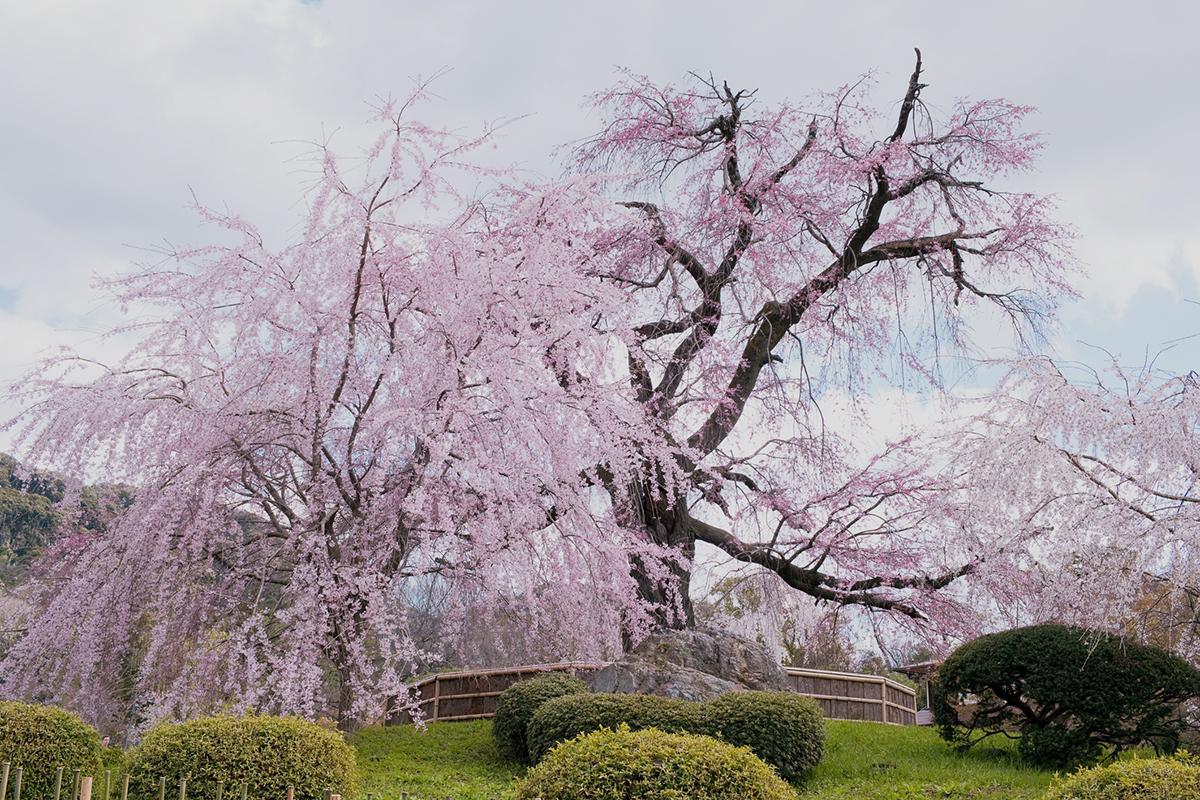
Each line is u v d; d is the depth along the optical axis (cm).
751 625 1454
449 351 853
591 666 1020
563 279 902
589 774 484
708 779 473
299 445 858
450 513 828
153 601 769
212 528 813
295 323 816
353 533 838
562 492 902
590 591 964
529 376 873
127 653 803
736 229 1239
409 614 904
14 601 834
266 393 817
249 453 819
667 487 1039
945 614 1154
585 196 972
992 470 796
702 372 1202
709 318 1237
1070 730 750
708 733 780
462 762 858
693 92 1290
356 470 896
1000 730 827
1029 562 841
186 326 797
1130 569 711
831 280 1228
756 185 1220
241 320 794
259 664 719
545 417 880
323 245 802
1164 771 481
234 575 821
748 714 779
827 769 802
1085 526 723
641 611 1016
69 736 609
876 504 1188
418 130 830
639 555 1056
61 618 744
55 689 754
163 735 574
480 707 1085
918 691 1636
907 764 795
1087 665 741
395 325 861
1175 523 688
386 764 822
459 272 862
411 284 870
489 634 943
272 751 566
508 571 845
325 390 837
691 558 1223
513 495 833
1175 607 734
